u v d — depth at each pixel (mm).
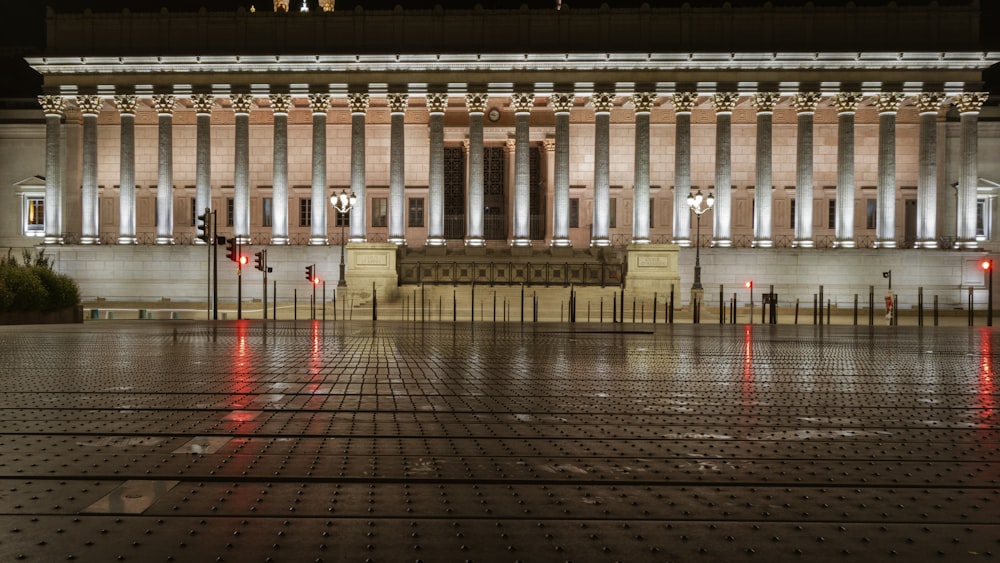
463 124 68500
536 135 68750
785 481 5723
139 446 6820
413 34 61188
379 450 6723
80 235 65688
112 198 68375
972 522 4734
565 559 4008
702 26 60625
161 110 61875
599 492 5379
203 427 7801
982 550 4195
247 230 61906
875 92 60719
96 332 26109
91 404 9328
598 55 60062
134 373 12875
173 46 61594
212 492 5297
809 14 60562
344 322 36875
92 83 61688
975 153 61094
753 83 60625
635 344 21594
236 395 10266
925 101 60906
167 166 62125
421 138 68938
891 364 15766
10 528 4414
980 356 18078
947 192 67188
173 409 8961
